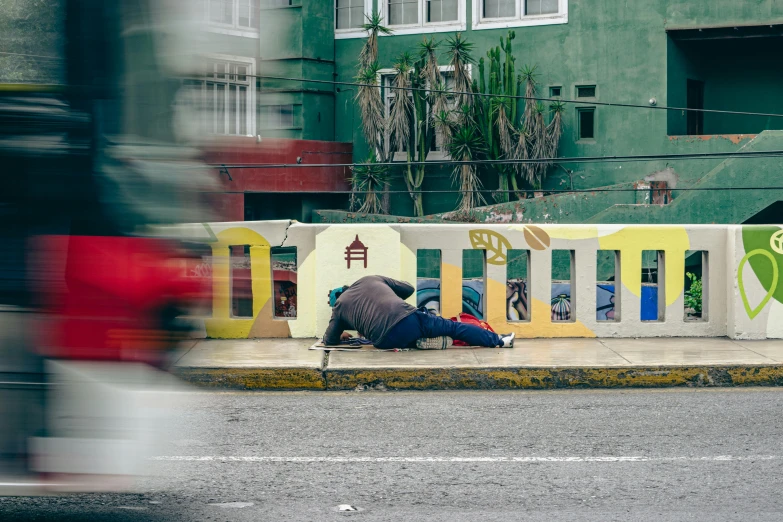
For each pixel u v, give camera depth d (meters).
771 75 29.03
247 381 9.45
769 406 8.59
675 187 27.05
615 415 8.28
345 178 29.61
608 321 11.26
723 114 29.58
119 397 4.70
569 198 27.09
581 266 11.16
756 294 10.95
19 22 4.92
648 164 27.41
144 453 4.73
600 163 27.94
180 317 4.91
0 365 4.69
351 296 10.45
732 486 6.30
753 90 29.25
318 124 29.22
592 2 27.81
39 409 4.69
